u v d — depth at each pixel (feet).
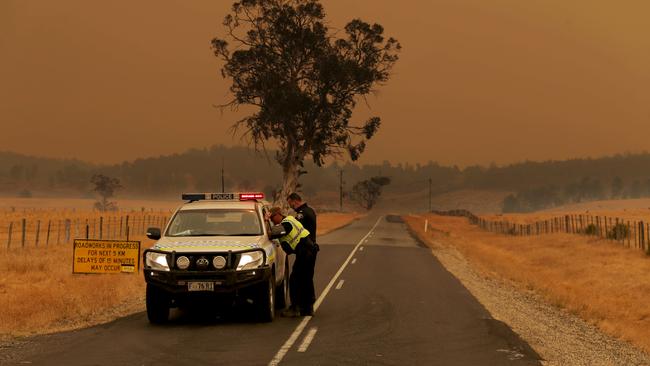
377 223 265.75
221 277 35.63
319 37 188.03
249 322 38.19
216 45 191.11
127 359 28.45
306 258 40.24
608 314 52.90
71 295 46.68
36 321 37.65
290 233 40.04
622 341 40.55
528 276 78.38
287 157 191.62
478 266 88.07
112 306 45.57
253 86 187.83
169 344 31.68
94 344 31.68
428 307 45.98
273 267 39.52
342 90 189.88
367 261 86.74
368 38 191.72
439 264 84.48
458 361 28.81
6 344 31.76
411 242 134.21
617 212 318.24
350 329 36.24
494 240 163.84
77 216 229.25
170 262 35.94
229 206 41.24
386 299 49.93
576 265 98.22
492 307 47.60
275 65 189.78
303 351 30.22
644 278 81.25
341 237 151.64
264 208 43.21
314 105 183.11
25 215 228.43
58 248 90.27
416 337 34.30
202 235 39.09
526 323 41.98
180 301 36.55
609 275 85.92
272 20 188.03
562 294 61.00
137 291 53.06
